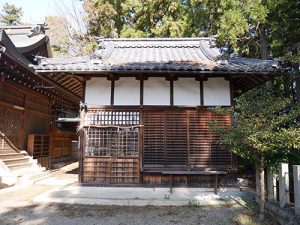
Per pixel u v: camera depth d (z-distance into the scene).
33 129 11.91
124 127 7.66
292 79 11.76
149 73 7.62
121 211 5.67
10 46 8.93
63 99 14.42
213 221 5.05
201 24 13.31
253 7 10.12
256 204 6.05
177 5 14.78
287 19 9.88
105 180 7.56
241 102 5.16
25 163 10.37
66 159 15.93
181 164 7.50
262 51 11.35
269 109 4.72
